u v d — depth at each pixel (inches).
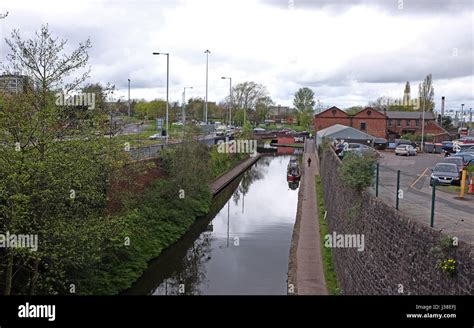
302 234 1064.2
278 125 5944.9
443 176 975.0
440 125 3727.9
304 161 2682.1
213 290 840.3
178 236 1106.7
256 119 5541.3
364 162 670.5
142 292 861.2
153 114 3366.1
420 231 419.2
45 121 573.9
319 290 722.8
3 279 615.2
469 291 332.2
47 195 549.3
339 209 879.1
